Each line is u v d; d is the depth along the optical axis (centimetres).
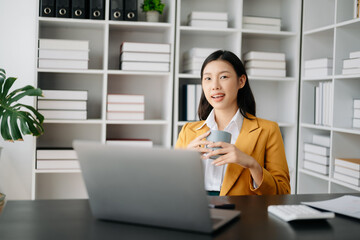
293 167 310
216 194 174
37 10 271
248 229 96
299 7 308
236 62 176
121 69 292
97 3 279
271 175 157
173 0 288
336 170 270
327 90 284
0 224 98
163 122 292
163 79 315
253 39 334
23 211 110
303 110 306
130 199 97
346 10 271
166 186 92
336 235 93
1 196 279
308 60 306
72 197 322
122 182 96
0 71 284
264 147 176
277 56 304
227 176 167
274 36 320
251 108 187
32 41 304
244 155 146
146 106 323
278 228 98
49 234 91
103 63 303
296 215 103
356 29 271
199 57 292
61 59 275
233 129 182
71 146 317
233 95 176
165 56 288
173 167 89
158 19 303
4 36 300
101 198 100
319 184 312
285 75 305
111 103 283
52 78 307
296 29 310
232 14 313
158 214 95
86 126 318
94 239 88
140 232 93
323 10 311
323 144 292
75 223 100
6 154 307
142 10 307
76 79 312
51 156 279
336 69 270
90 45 312
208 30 295
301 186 308
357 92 276
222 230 95
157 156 90
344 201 125
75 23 284
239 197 133
